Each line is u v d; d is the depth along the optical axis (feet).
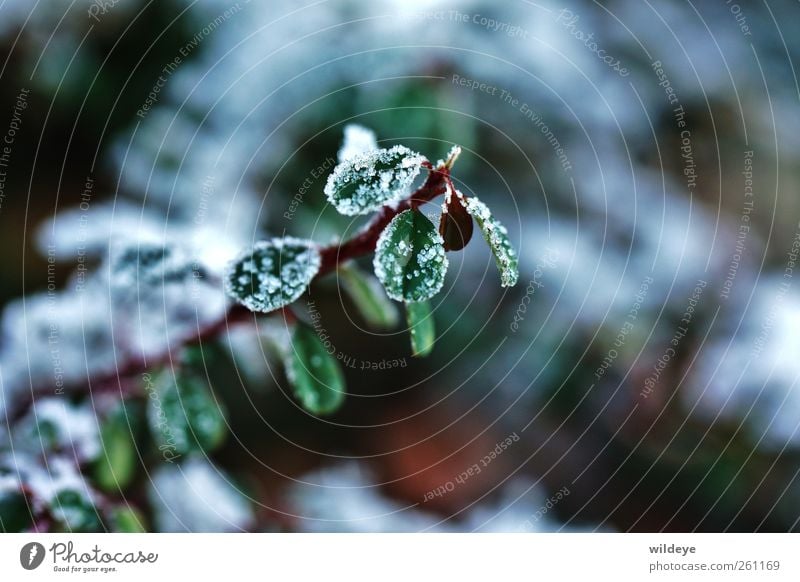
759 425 1.89
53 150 2.07
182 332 1.20
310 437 2.21
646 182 1.99
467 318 2.06
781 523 1.93
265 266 1.06
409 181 1.00
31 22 1.84
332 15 1.76
